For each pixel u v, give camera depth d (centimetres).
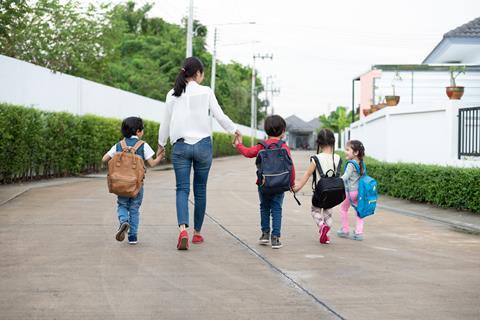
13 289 433
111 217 809
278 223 624
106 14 2808
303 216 909
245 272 505
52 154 1424
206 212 919
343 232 716
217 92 5566
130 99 2373
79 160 1585
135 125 627
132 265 521
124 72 4072
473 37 1984
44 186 1248
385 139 1456
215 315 381
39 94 1533
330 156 655
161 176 1770
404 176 1160
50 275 477
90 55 2556
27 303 398
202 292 437
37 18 2256
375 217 926
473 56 2220
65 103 1712
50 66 2281
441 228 812
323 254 596
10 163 1222
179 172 598
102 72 2884
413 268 537
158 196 1133
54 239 637
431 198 1047
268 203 634
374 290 452
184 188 600
